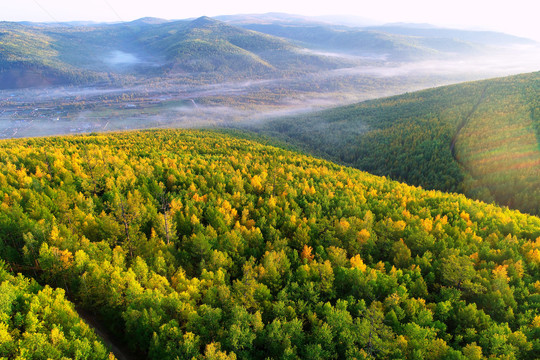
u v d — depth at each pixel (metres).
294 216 83.75
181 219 76.00
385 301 54.06
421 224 85.75
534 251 73.38
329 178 134.75
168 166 121.81
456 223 91.81
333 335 46.75
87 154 113.31
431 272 64.56
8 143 162.38
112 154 132.38
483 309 57.56
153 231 68.88
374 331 46.06
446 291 59.44
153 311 44.50
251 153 189.75
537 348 48.06
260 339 46.44
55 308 43.19
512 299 57.47
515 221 94.81
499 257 72.00
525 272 68.00
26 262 55.41
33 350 37.75
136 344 46.22
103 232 65.38
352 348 45.34
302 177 132.62
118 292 48.34
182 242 70.19
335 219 88.56
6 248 57.31
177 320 47.59
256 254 69.50
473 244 76.69
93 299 50.34
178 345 42.97
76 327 41.94
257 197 105.50
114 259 55.31
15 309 42.59
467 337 50.25
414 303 54.06
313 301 55.81
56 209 70.75
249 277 56.41
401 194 119.44
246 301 51.25
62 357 36.56
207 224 83.69
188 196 93.50
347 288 60.81
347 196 105.62
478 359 44.50
